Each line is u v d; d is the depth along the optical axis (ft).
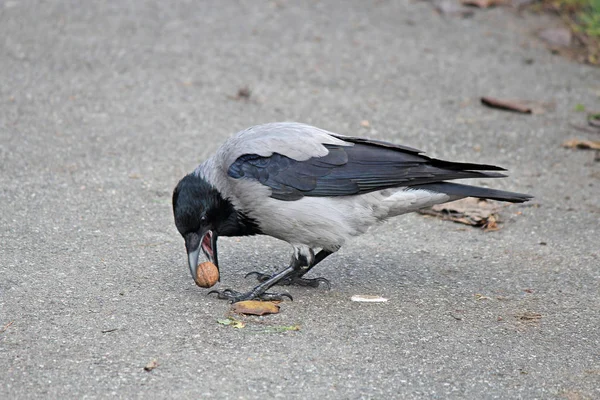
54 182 38.93
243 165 30.55
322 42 56.54
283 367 25.25
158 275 31.58
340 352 26.37
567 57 57.11
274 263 33.94
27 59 51.70
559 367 26.20
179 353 25.80
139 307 28.86
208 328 27.61
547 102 51.01
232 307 29.22
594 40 59.31
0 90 47.78
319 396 23.79
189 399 23.35
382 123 47.14
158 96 48.52
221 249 35.14
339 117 47.39
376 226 37.63
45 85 48.78
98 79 49.98
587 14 61.52
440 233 37.17
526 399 24.27
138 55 53.11
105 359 25.26
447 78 53.16
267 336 27.27
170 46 54.54
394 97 50.44
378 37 57.82
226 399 23.44
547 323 29.22
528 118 49.16
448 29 59.67
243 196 30.63
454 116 48.73
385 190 31.07
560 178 42.65
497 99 50.49
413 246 35.83
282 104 48.47
